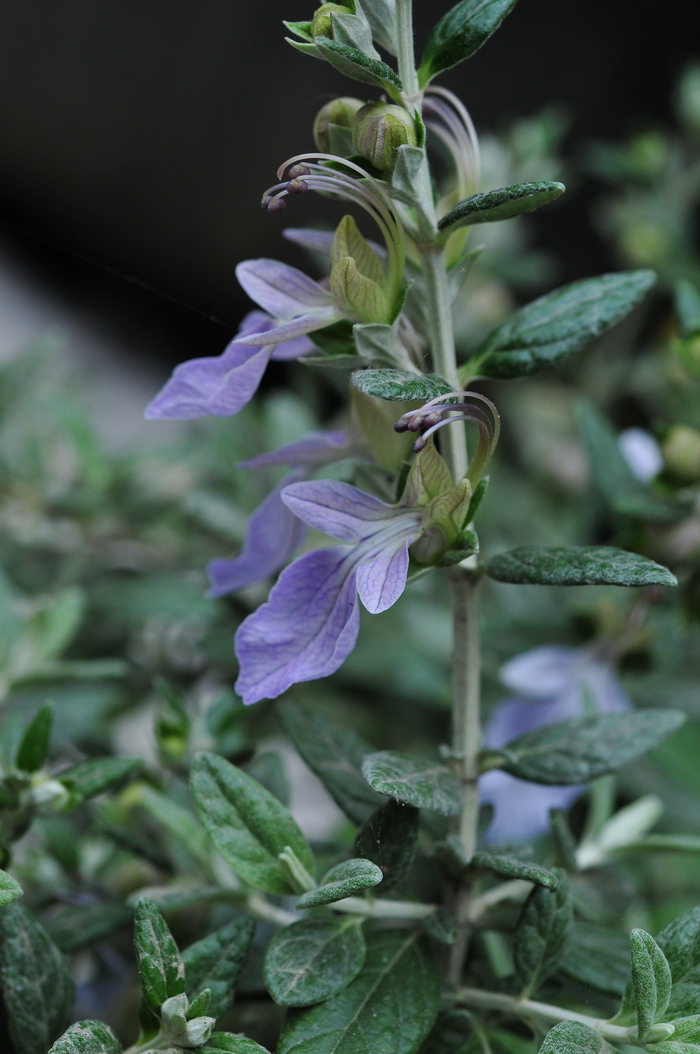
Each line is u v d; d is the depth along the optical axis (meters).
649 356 0.57
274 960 0.28
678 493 0.35
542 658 0.37
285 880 0.28
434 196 0.29
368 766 0.28
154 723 0.34
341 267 0.28
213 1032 0.28
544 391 0.58
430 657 0.42
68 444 0.46
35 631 0.35
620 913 0.32
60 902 0.33
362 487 0.29
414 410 0.28
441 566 0.28
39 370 0.44
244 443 0.43
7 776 0.30
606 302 0.29
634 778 0.39
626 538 0.35
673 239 0.58
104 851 0.34
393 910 0.29
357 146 0.28
